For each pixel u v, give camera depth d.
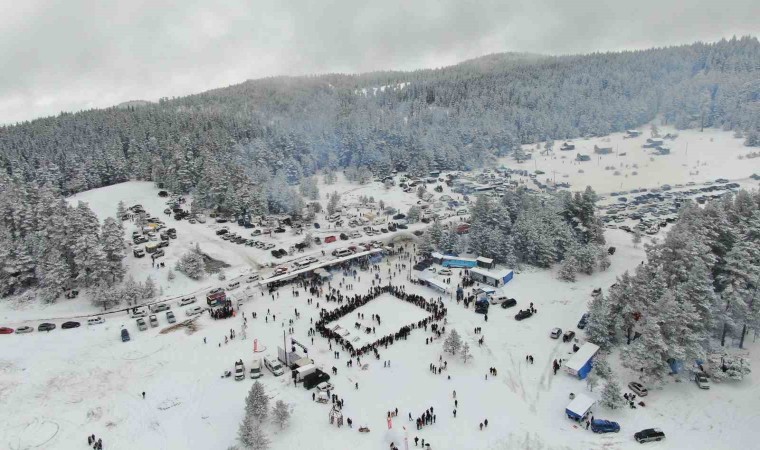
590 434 52.94
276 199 145.25
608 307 71.62
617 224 133.50
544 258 102.12
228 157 173.38
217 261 109.19
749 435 52.19
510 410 57.38
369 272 104.38
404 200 164.88
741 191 89.19
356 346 72.12
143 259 107.25
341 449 51.47
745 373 60.50
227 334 77.19
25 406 59.81
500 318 80.62
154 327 80.12
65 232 94.62
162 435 54.66
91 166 169.25
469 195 170.12
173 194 156.75
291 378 64.56
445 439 52.59
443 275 100.44
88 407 59.59
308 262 109.88
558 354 69.19
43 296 89.69
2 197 108.75
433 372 65.31
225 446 52.62
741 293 67.00
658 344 59.09
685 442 51.56
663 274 71.62
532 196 133.75
